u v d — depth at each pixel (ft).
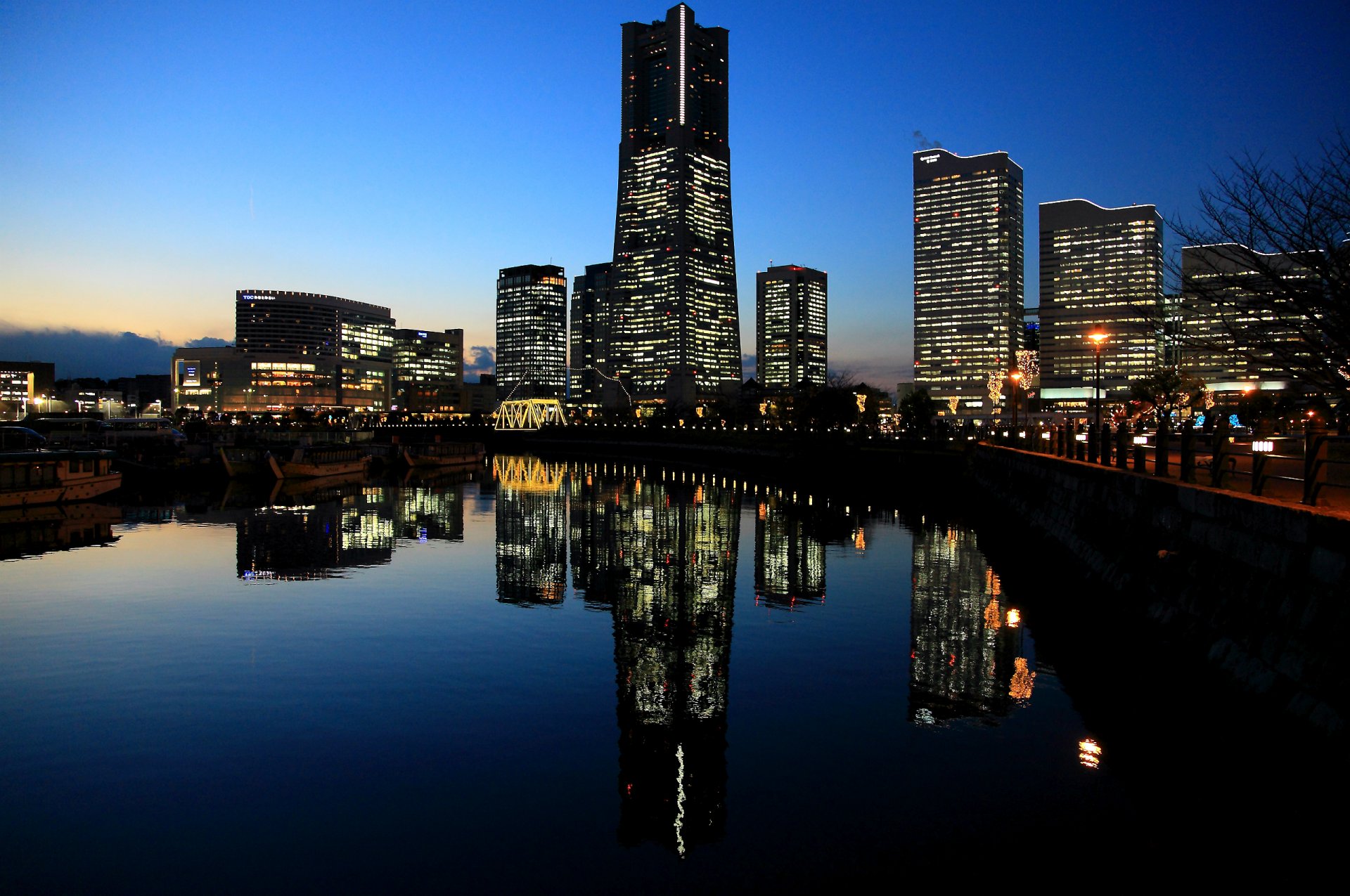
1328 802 35.45
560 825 42.29
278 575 112.27
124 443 327.26
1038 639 76.18
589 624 83.66
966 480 244.22
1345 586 38.83
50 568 117.60
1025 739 51.70
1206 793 43.57
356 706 59.41
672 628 81.66
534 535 155.43
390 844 40.40
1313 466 45.55
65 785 46.88
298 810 44.01
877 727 54.13
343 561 124.77
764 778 46.98
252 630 81.30
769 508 205.26
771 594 97.96
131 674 66.85
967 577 108.06
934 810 42.42
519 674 67.15
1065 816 41.63
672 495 247.91
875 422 571.28
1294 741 38.93
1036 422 586.86
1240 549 50.67
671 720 56.03
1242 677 45.34
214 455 283.79
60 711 58.29
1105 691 61.21
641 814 42.83
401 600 95.40
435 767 49.11
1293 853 36.76
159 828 42.16
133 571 114.83
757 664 69.15
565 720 56.70
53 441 317.63
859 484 290.76
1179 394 306.96
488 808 44.19
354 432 457.68
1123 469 90.53
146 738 53.62
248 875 38.01
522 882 37.29
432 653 73.00
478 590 101.35
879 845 39.32
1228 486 65.21
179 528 165.27
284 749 51.90
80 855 39.58
